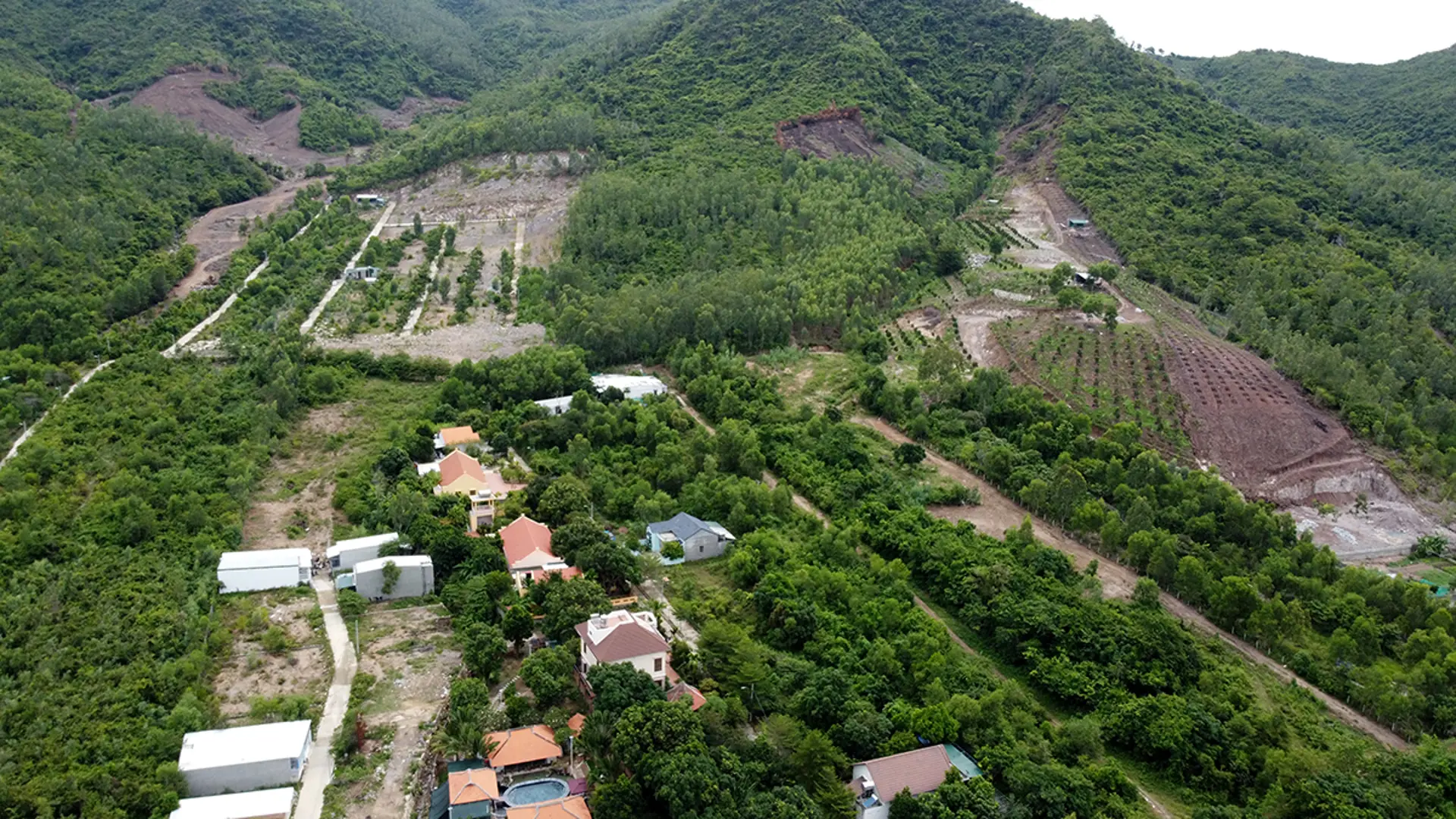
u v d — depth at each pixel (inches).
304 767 3474.4
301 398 6939.0
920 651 4286.4
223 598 4591.5
